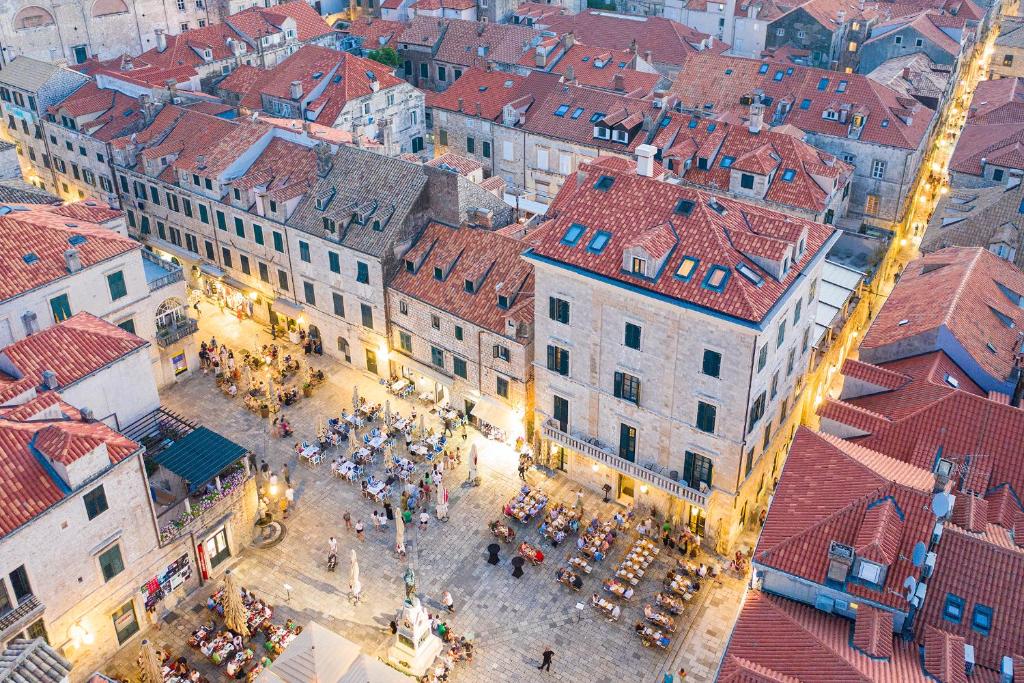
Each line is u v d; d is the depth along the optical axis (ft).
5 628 155.22
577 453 222.07
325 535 211.82
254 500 207.00
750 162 292.40
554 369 215.10
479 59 436.76
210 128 301.22
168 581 189.06
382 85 377.09
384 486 220.64
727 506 197.16
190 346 265.54
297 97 363.35
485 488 225.56
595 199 203.92
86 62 414.41
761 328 171.12
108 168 322.75
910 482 159.63
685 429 195.00
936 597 146.00
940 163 410.31
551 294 204.74
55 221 238.89
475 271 236.43
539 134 348.79
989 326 216.33
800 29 472.44
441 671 176.14
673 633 185.68
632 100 336.90
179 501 196.85
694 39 463.83
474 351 234.17
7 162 300.40
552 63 410.93
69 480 161.58
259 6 501.97
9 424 165.99
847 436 189.47
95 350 198.49
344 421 244.22
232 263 291.38
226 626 185.26
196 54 414.62
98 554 169.89
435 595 195.62
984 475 173.37
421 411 252.83
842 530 152.35
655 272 185.26
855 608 147.33
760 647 143.13
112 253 233.14
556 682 176.14
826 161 298.76
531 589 197.26
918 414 185.26
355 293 256.73
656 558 204.54
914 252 343.05
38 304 219.41
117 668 178.09
